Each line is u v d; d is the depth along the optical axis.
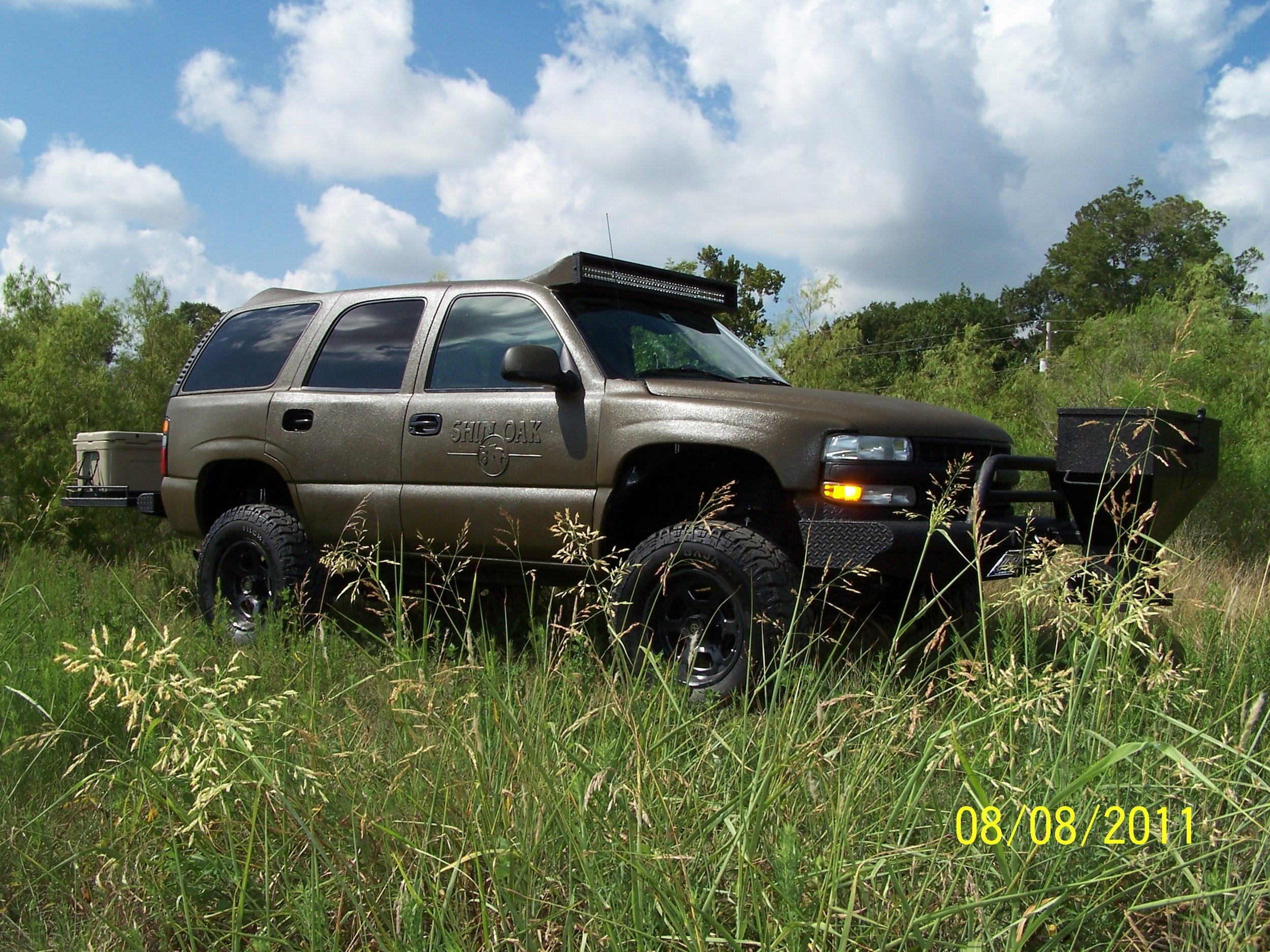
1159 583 2.79
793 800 2.28
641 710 2.79
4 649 3.68
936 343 50.91
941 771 2.55
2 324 9.61
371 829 2.28
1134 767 2.40
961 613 4.18
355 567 3.58
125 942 2.18
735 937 1.94
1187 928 2.09
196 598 5.62
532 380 4.28
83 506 6.68
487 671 2.75
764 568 3.78
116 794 2.80
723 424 4.04
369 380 5.17
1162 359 8.21
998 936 1.86
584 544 3.69
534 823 2.18
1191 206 48.91
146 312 10.18
